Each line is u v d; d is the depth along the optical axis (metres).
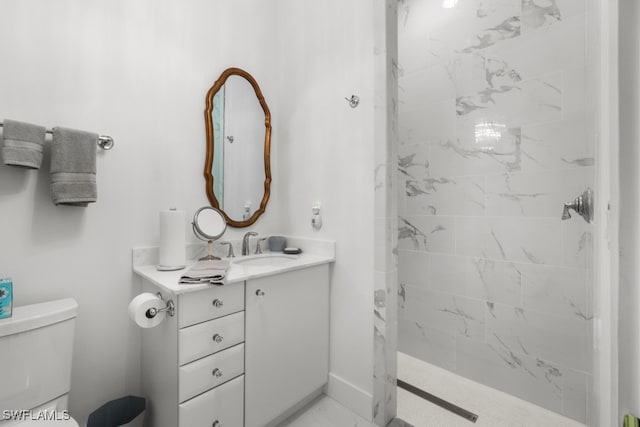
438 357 1.99
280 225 2.02
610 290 0.70
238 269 1.34
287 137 1.96
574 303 1.48
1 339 0.93
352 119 1.57
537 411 1.55
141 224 1.42
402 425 1.45
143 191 1.43
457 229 1.91
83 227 1.26
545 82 1.56
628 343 0.61
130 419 1.31
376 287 1.44
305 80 1.83
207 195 1.67
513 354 1.68
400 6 2.17
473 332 1.84
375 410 1.44
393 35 1.46
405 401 1.63
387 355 1.43
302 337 1.50
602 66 0.83
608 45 0.73
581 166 1.45
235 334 1.20
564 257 1.51
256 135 1.90
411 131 2.13
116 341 1.34
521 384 1.65
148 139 1.45
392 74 1.45
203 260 1.45
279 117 2.02
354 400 1.53
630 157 0.59
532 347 1.62
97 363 1.29
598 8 0.91
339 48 1.64
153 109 1.46
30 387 0.99
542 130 1.57
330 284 1.68
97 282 1.30
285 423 1.45
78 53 1.25
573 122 1.47
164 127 1.50
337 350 1.63
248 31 1.88
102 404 1.31
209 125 1.65
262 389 1.31
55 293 1.19
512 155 1.68
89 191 1.19
